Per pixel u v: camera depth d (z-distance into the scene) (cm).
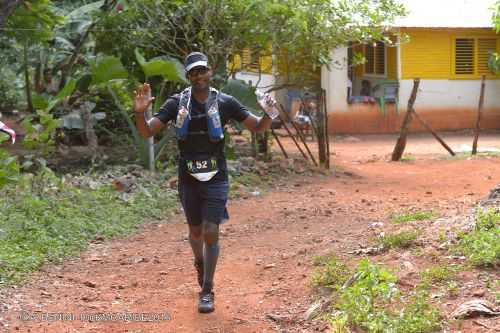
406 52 2414
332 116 2383
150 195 1124
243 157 1565
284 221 986
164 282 712
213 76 1459
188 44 1402
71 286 695
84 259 807
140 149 1349
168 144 1543
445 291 562
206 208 602
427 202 1101
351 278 596
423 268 630
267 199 1188
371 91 2525
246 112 607
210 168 595
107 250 853
